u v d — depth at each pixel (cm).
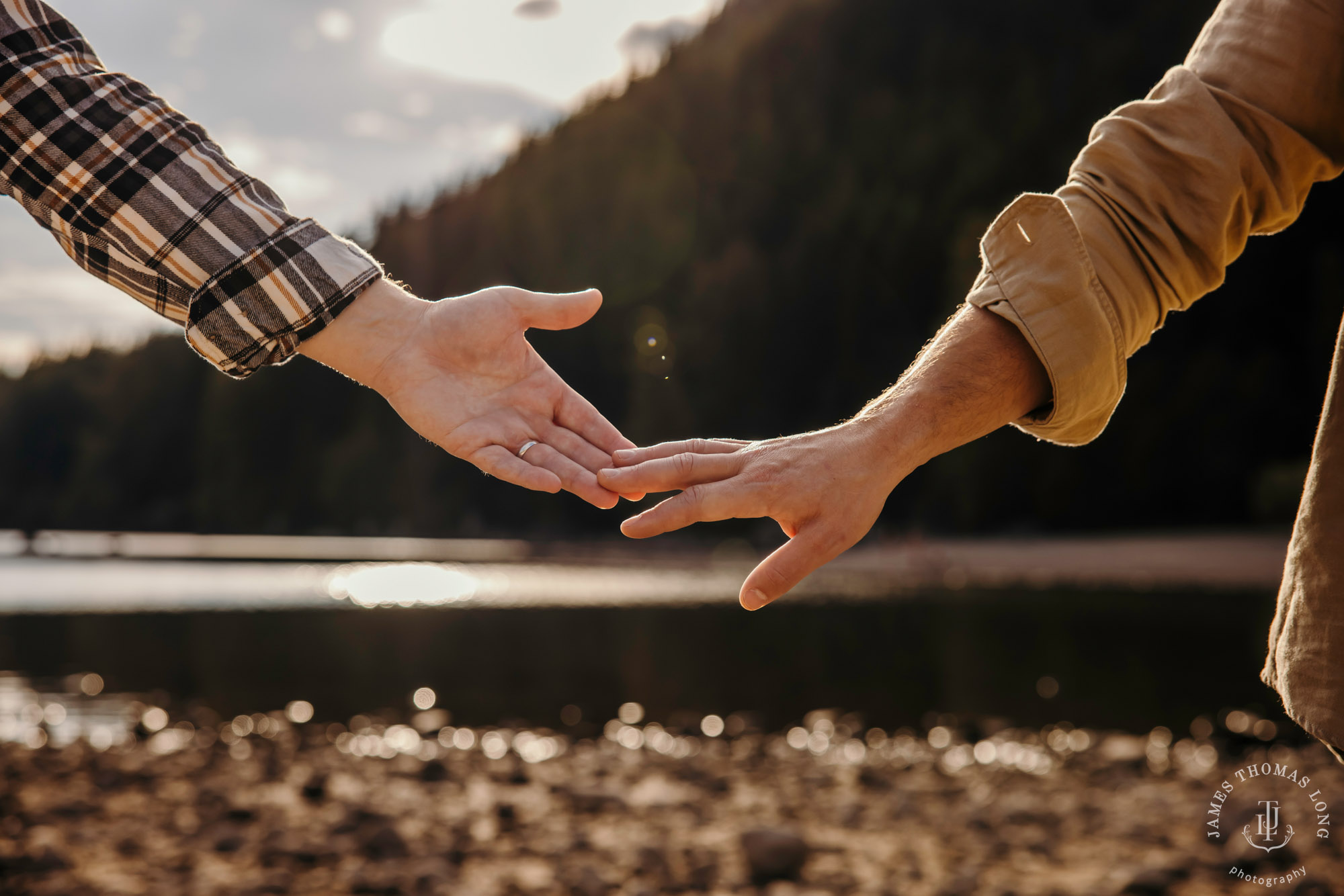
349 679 985
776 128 7150
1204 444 3497
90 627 1429
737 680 962
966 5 6788
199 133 124
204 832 381
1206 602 1739
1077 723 708
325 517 6938
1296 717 86
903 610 1719
